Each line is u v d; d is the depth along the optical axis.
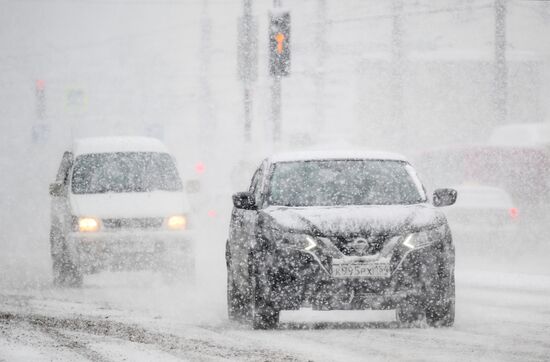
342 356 21.86
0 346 23.27
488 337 24.86
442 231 27.27
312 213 27.52
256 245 27.22
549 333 25.56
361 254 26.58
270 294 26.69
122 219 40.56
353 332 26.02
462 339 24.50
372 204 29.00
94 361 21.19
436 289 26.73
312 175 30.06
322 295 26.55
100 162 43.88
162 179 43.53
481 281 39.41
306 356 21.86
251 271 27.25
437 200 30.00
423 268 26.69
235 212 31.28
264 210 28.47
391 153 31.52
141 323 28.06
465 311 30.78
